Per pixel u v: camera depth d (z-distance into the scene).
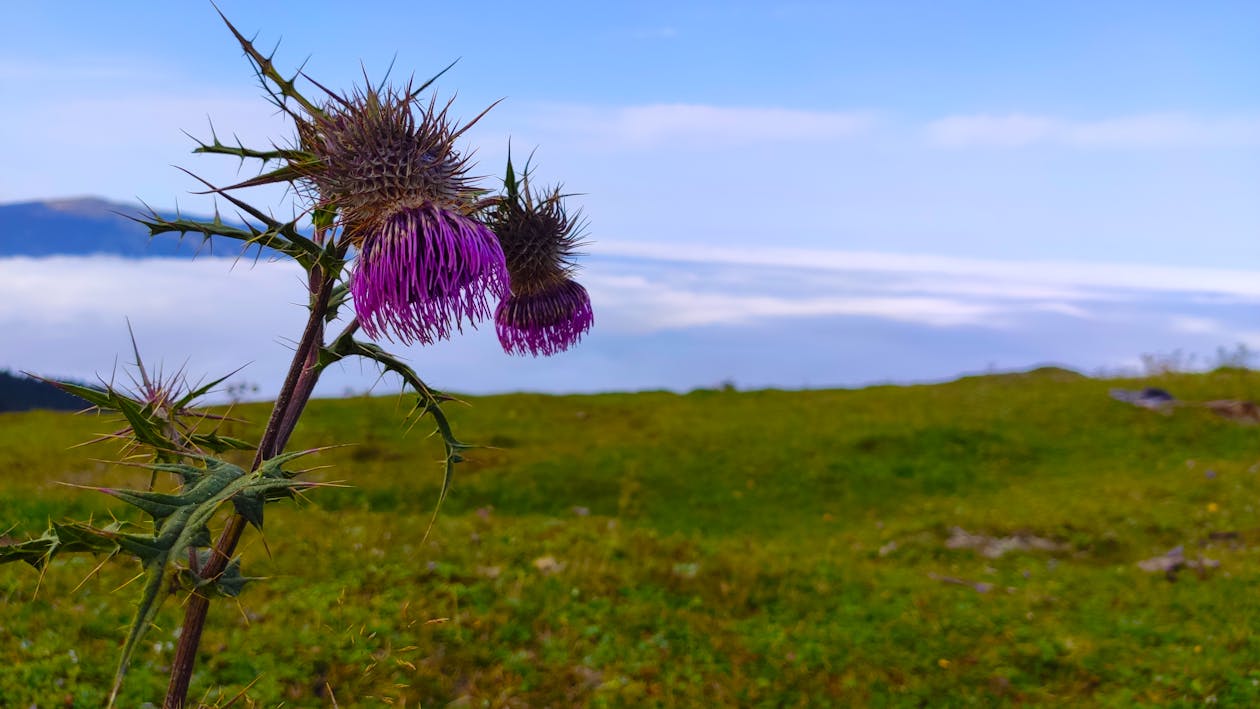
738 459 23.98
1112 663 9.98
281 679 8.04
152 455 3.31
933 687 9.46
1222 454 22.81
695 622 10.66
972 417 26.78
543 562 12.23
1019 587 13.44
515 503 20.61
